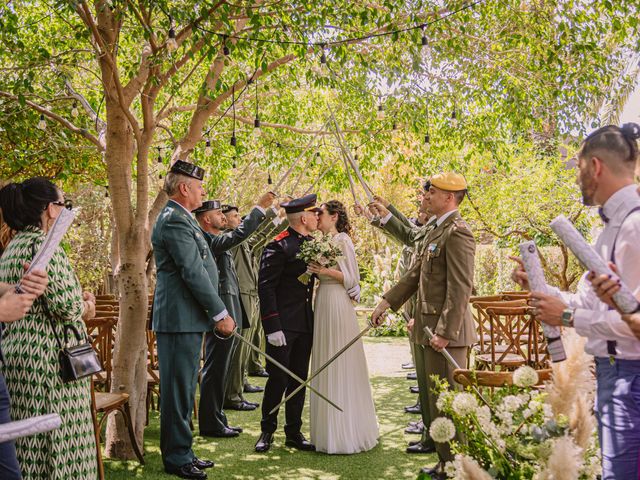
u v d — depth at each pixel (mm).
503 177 9602
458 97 6445
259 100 7684
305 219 4645
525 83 5891
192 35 4590
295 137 8258
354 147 7523
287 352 4520
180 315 3969
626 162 2049
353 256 4648
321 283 4617
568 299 2266
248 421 5340
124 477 3936
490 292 12352
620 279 1964
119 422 4316
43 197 2887
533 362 5293
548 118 6578
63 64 4766
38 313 2865
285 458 4324
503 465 2121
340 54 4801
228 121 7773
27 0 5418
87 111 5398
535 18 5461
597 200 2119
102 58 4109
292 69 5867
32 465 2877
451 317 3607
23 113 5543
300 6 4656
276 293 4574
